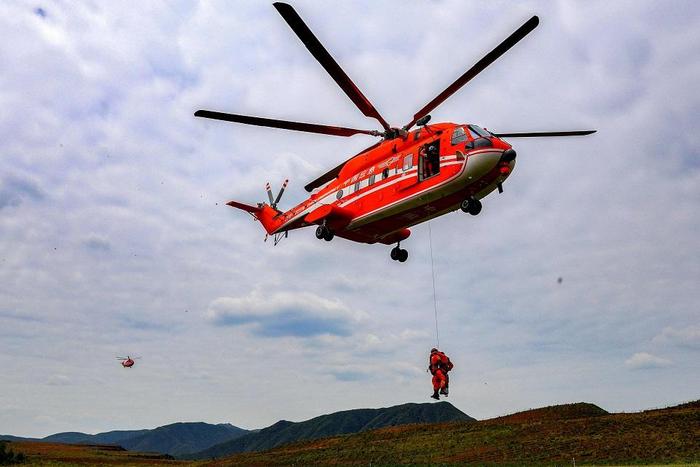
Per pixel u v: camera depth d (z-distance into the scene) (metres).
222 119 19.69
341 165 23.84
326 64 16.72
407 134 20.58
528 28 16.19
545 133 20.06
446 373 15.73
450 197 19.12
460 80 18.02
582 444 51.09
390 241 23.48
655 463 38.81
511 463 47.03
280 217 28.83
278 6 14.41
